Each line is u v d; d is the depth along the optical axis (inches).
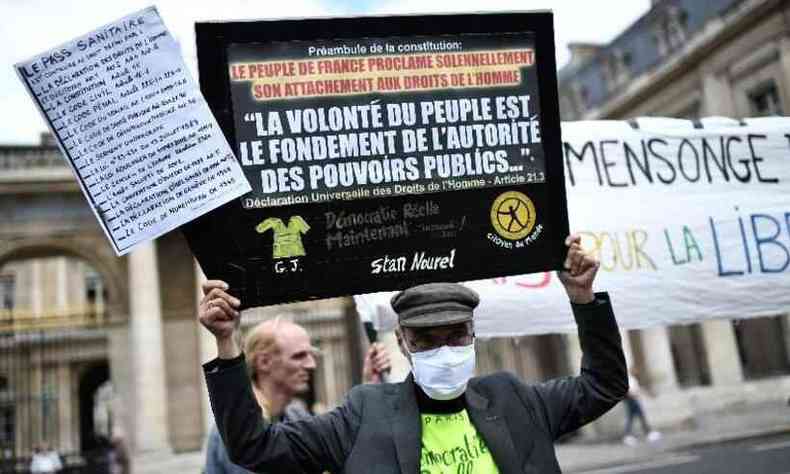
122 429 1011.3
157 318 1018.1
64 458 1033.5
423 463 95.6
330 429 97.8
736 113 893.8
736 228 170.6
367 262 108.7
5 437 1274.6
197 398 1038.4
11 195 1032.2
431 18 116.3
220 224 104.3
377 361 155.6
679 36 987.3
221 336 96.0
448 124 115.0
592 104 1203.2
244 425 93.7
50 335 1444.4
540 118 118.0
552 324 156.8
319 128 111.0
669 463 544.7
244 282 104.0
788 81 805.2
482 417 98.1
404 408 98.3
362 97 113.0
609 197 166.7
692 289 164.7
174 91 103.0
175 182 101.7
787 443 563.2
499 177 114.9
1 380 1382.9
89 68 101.5
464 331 98.9
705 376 1007.6
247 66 110.0
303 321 1219.2
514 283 157.2
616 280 162.1
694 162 173.3
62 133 100.3
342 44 113.3
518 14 118.8
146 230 100.5
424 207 112.1
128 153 101.2
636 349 883.4
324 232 108.4
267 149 108.8
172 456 975.0
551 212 115.4
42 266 1614.2
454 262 111.3
